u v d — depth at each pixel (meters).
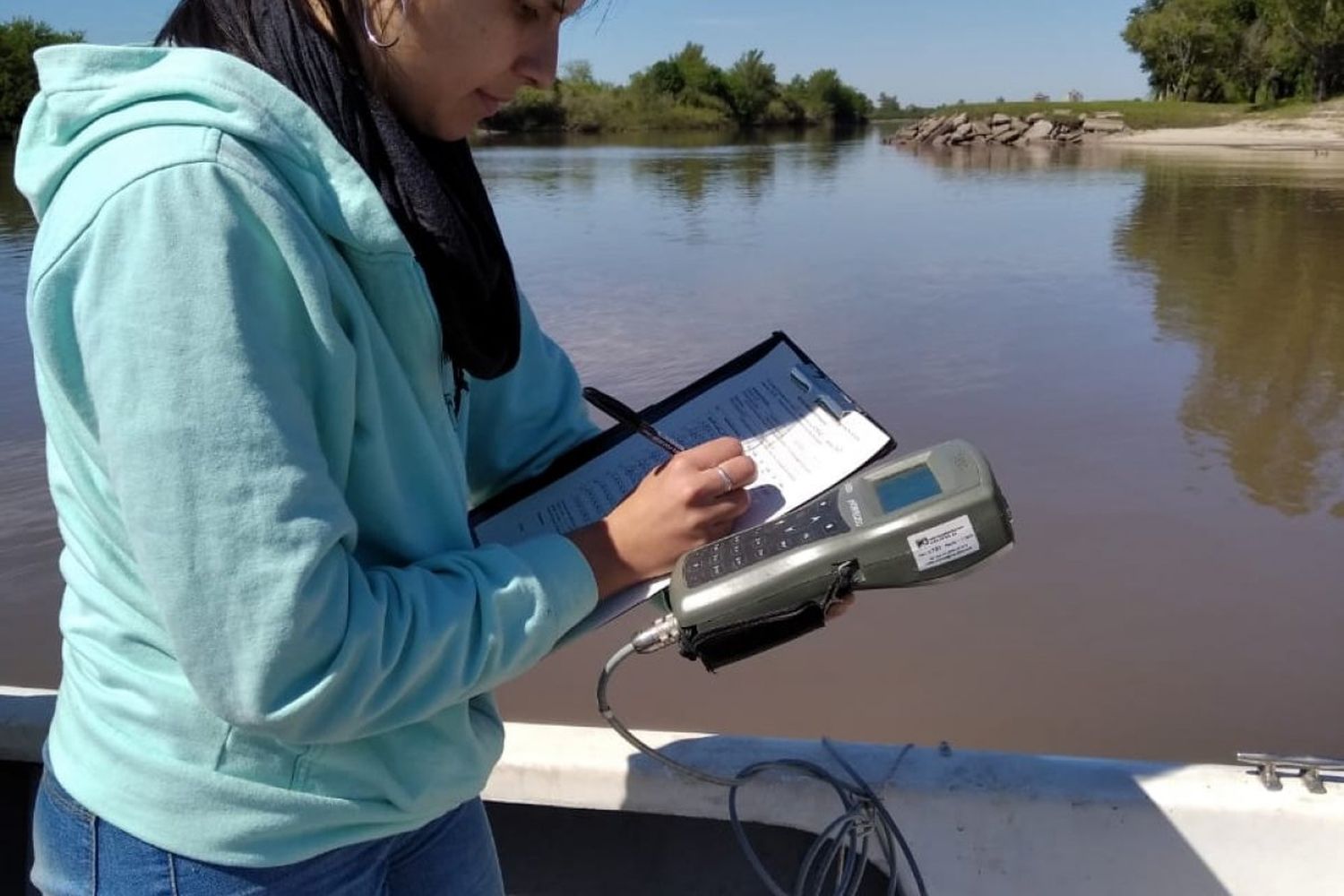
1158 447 5.50
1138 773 1.56
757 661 3.89
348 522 0.88
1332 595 4.09
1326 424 5.77
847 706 3.61
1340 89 44.88
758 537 1.18
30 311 0.83
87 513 0.92
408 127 1.00
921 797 1.56
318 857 1.00
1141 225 13.07
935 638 3.95
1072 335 7.61
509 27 0.92
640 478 1.36
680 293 9.08
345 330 0.91
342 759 0.97
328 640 0.85
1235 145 31.72
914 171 22.86
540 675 3.86
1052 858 1.53
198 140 0.81
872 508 1.17
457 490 1.06
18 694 1.75
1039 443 5.60
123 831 0.95
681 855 1.68
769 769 1.58
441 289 0.97
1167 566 4.33
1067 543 4.53
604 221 13.79
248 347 0.81
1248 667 3.73
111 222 0.79
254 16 0.92
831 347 7.36
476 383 1.36
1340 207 14.85
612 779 1.61
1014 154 29.50
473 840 1.22
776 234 12.48
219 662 0.83
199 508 0.80
